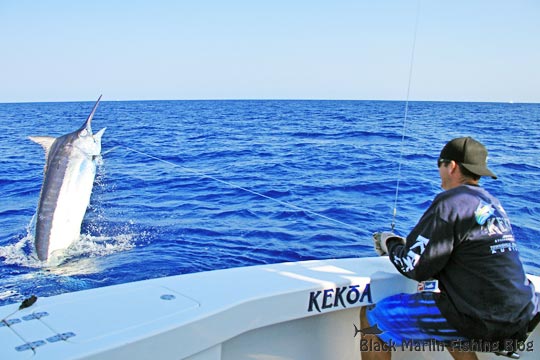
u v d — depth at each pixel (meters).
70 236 6.00
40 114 49.34
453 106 78.56
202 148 19.14
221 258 5.87
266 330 2.32
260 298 2.17
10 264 5.72
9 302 4.62
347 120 37.62
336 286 2.39
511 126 30.83
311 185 11.09
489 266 2.06
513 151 17.73
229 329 2.05
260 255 6.02
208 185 10.92
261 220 7.71
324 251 6.20
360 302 2.47
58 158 5.91
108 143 20.75
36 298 1.99
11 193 10.59
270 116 44.31
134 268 5.52
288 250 6.23
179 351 1.84
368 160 15.38
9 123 34.88
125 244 6.40
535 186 11.13
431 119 38.94
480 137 23.30
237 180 11.88
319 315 2.47
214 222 7.57
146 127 30.89
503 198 9.91
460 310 2.11
